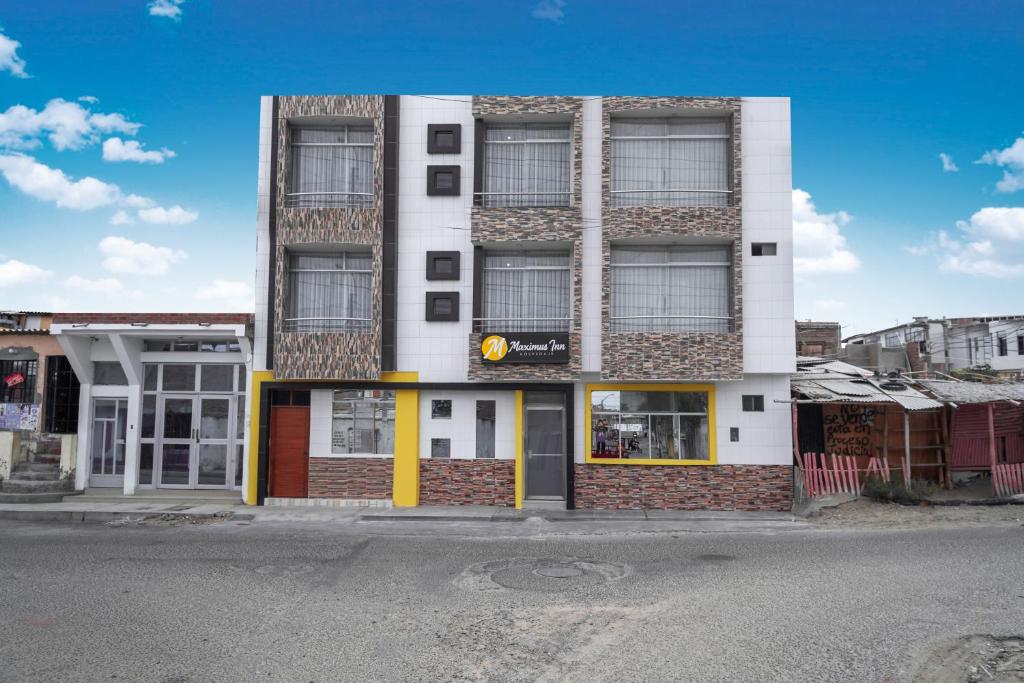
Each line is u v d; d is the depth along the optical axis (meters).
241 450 20.02
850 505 16.81
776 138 18.55
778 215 18.39
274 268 18.86
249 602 9.57
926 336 41.00
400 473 18.55
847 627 8.39
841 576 10.73
